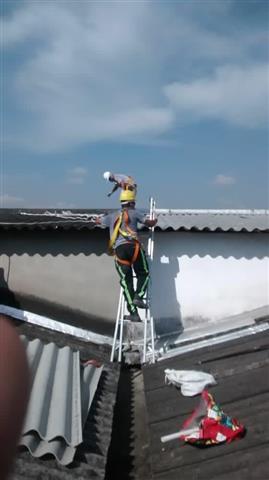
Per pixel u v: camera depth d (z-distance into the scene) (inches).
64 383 238.1
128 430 246.5
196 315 356.8
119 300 347.9
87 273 359.3
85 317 355.6
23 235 361.7
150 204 346.3
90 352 318.0
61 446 187.9
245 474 178.7
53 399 220.1
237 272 359.6
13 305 358.3
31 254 361.4
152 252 341.4
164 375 280.1
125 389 293.7
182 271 358.9
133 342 335.9
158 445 210.7
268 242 360.2
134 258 314.5
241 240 360.5
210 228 352.5
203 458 194.9
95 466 187.5
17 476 165.9
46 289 359.9
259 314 351.6
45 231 359.9
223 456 193.5
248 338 311.4
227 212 375.9
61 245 360.8
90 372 274.1
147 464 214.5
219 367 275.7
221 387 251.4
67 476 175.6
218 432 202.1
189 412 232.7
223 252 359.9
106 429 219.5
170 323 355.3
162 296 357.1
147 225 325.1
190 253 359.9
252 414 218.4
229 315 358.3
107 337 346.6
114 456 222.8
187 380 250.8
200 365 282.5
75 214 390.0
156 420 231.6
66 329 345.4
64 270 360.5
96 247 360.2
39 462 177.2
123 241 316.2
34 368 247.9
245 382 250.5
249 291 358.3
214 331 338.0
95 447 200.8
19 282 360.8
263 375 254.5
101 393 257.9
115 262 324.2
